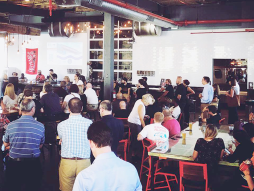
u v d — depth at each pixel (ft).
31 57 55.31
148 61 46.68
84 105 27.99
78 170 12.03
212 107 22.71
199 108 43.27
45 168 19.95
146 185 17.07
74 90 24.88
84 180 6.75
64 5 21.95
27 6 39.75
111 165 6.92
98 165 6.88
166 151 15.03
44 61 54.44
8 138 12.70
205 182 13.38
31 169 12.77
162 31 45.19
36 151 12.87
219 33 42.01
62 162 12.15
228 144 16.03
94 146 7.09
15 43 56.65
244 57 41.14
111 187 6.83
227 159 13.66
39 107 21.61
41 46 54.39
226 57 41.96
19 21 52.75
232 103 32.55
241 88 42.55
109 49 33.78
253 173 12.54
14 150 12.63
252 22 39.04
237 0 40.06
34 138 12.71
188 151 15.03
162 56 45.62
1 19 46.32
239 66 42.24
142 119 21.01
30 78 55.77
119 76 49.19
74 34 51.83
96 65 51.01
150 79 46.70
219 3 39.24
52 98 22.21
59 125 12.18
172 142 16.93
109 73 33.99
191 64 43.88
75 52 52.06
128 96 36.22
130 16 28.78
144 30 42.65
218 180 15.17
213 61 43.14
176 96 33.04
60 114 22.63
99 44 50.75
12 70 55.98
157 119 17.63
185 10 42.52
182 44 44.21
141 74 47.29
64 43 52.70
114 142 14.67
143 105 21.16
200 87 43.24
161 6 42.37
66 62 52.85
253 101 32.50
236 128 17.72
